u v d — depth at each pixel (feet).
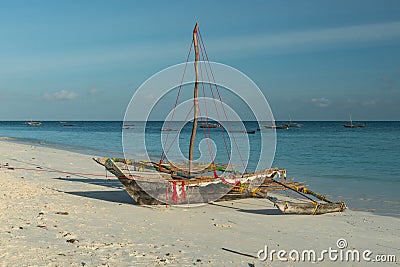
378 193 52.11
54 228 28.76
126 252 24.61
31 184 47.91
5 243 24.43
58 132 244.83
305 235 31.89
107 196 43.86
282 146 133.90
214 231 31.63
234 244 28.30
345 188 55.98
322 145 139.13
